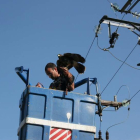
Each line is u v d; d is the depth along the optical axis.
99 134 13.10
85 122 8.83
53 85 9.47
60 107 8.76
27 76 9.52
